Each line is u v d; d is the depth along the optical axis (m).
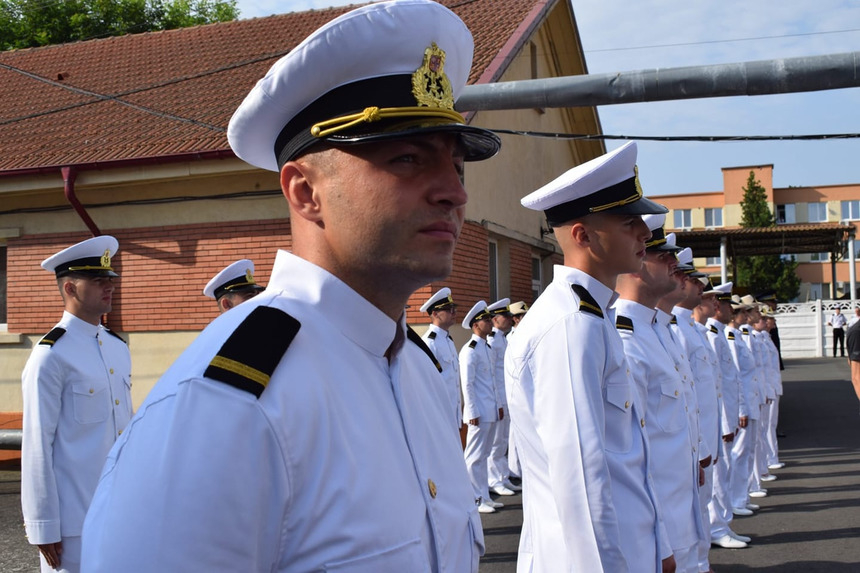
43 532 3.72
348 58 1.35
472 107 7.10
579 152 17.50
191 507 1.09
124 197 9.83
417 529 1.31
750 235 19.78
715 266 44.34
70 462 3.88
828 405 14.04
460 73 1.58
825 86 6.38
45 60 13.94
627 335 3.47
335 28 1.32
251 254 9.37
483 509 7.43
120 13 21.77
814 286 48.66
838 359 22.80
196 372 1.19
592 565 2.50
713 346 6.58
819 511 7.25
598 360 2.67
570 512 2.55
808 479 8.64
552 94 6.90
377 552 1.21
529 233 13.36
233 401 1.16
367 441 1.29
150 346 9.70
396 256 1.33
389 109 1.32
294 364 1.25
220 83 11.58
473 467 7.55
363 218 1.32
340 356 1.34
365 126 1.33
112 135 10.32
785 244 21.34
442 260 1.34
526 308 10.70
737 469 7.32
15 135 10.94
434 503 1.39
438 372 1.75
